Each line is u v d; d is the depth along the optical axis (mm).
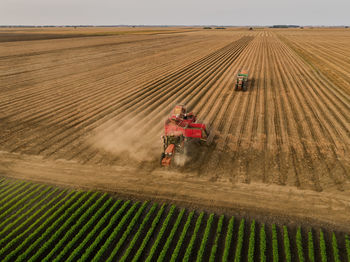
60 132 13070
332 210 7465
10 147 11539
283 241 6559
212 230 6969
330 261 6008
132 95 19188
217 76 24969
